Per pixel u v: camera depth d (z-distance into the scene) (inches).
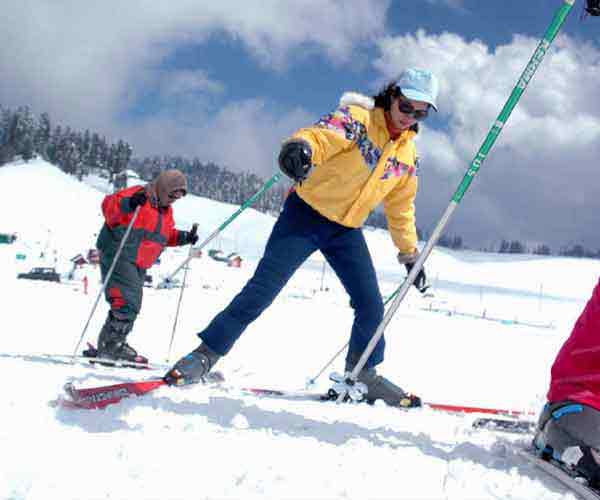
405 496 56.5
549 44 81.3
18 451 58.6
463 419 102.0
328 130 98.0
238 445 65.9
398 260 122.2
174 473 56.3
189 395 92.0
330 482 57.4
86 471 55.4
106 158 5561.0
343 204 104.7
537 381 245.0
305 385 133.8
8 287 527.5
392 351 331.6
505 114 83.2
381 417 95.0
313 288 1565.0
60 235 2351.1
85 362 135.5
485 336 584.1
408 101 98.2
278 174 142.7
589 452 63.2
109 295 154.1
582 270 3361.2
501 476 64.0
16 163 4648.1
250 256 2709.2
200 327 323.3
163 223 163.2
